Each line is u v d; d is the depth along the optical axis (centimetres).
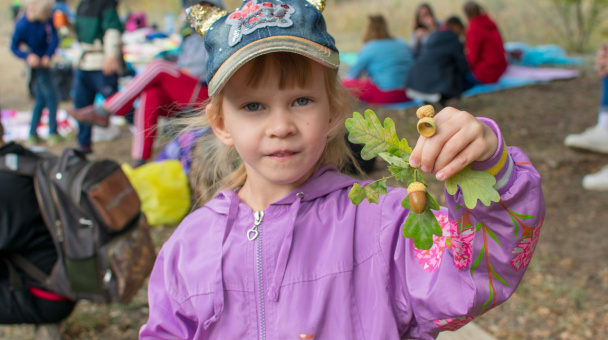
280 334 131
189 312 142
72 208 256
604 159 588
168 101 451
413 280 126
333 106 139
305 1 131
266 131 125
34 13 674
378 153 105
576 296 357
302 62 124
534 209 106
